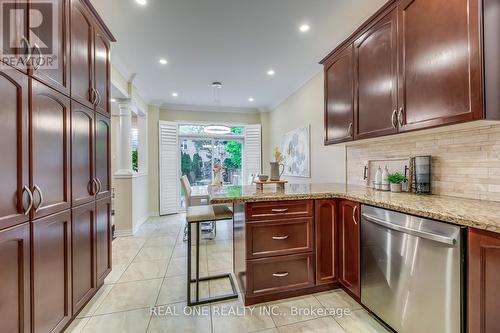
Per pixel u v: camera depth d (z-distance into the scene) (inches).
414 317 51.5
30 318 48.5
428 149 74.2
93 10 74.3
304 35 101.6
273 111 222.7
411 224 52.0
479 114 47.2
